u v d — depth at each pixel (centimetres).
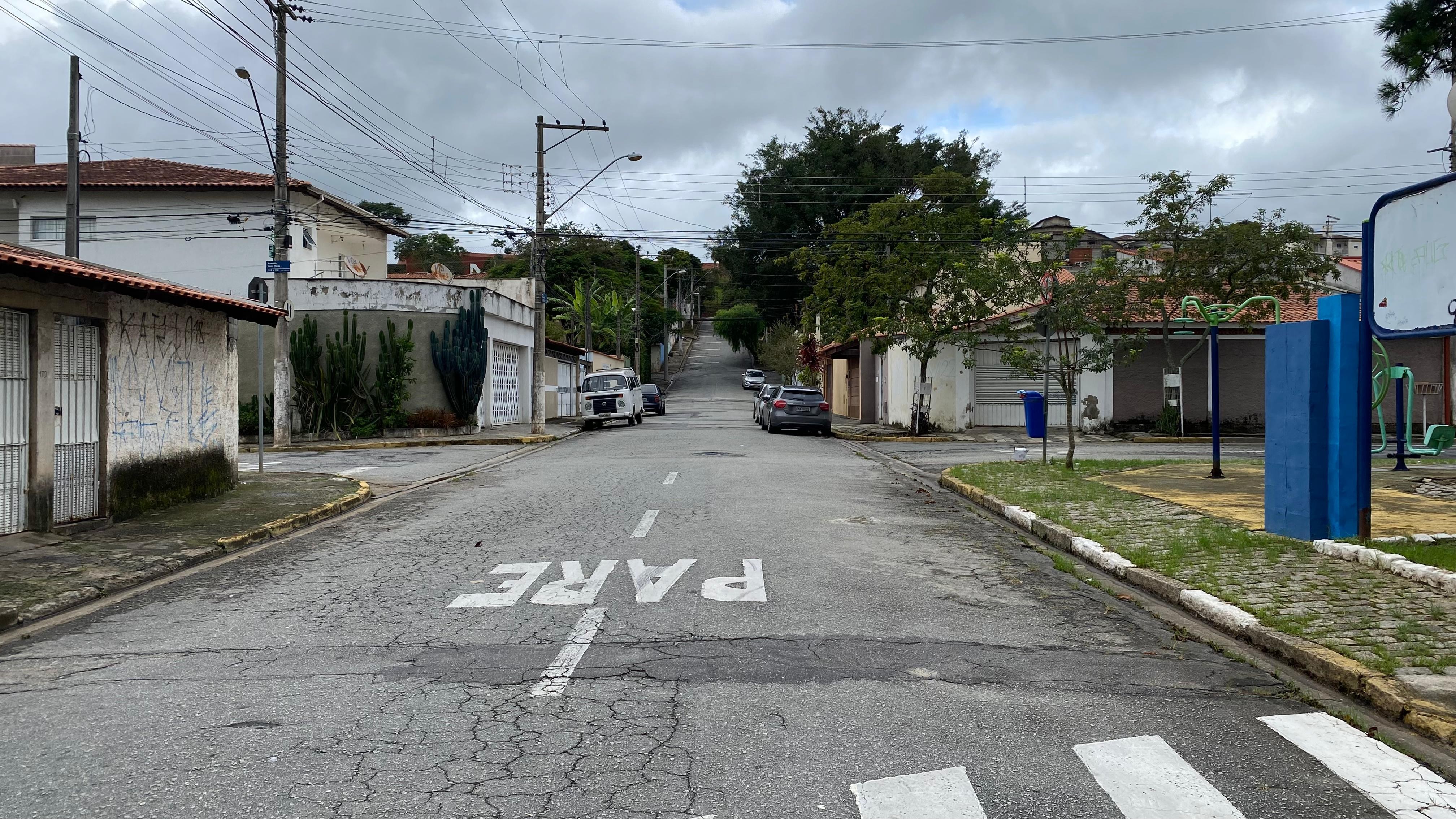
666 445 2378
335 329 2739
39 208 3366
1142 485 1320
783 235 6019
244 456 2152
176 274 3384
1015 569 855
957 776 399
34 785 390
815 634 623
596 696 499
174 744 435
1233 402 2750
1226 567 788
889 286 2878
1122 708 488
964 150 5762
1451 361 2302
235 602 738
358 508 1288
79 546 931
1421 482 1265
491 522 1118
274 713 476
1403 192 722
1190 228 2497
